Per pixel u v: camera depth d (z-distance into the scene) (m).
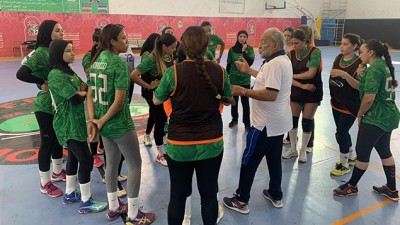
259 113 2.73
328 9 23.06
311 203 3.17
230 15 19.17
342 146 3.71
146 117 5.96
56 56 2.62
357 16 21.80
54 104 2.73
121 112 2.50
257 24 20.33
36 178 3.58
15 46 13.55
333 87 3.64
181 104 2.01
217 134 2.09
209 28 5.26
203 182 2.18
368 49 2.91
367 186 3.50
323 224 2.84
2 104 6.67
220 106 2.19
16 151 4.32
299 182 3.59
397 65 12.96
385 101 2.95
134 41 16.20
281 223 2.85
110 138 2.53
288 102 2.77
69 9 14.39
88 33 15.07
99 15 15.20
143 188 3.41
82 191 2.91
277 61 2.55
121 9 15.71
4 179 3.55
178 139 2.04
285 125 2.77
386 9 20.30
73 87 2.64
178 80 1.98
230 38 19.50
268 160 2.99
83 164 2.82
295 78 3.89
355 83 3.38
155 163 4.04
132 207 2.70
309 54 3.85
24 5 13.41
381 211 3.04
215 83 2.04
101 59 2.47
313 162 4.13
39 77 2.90
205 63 2.05
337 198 3.27
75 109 2.72
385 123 2.96
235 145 4.66
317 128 5.50
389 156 3.17
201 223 2.83
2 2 12.98
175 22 17.39
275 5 20.64
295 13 21.88
